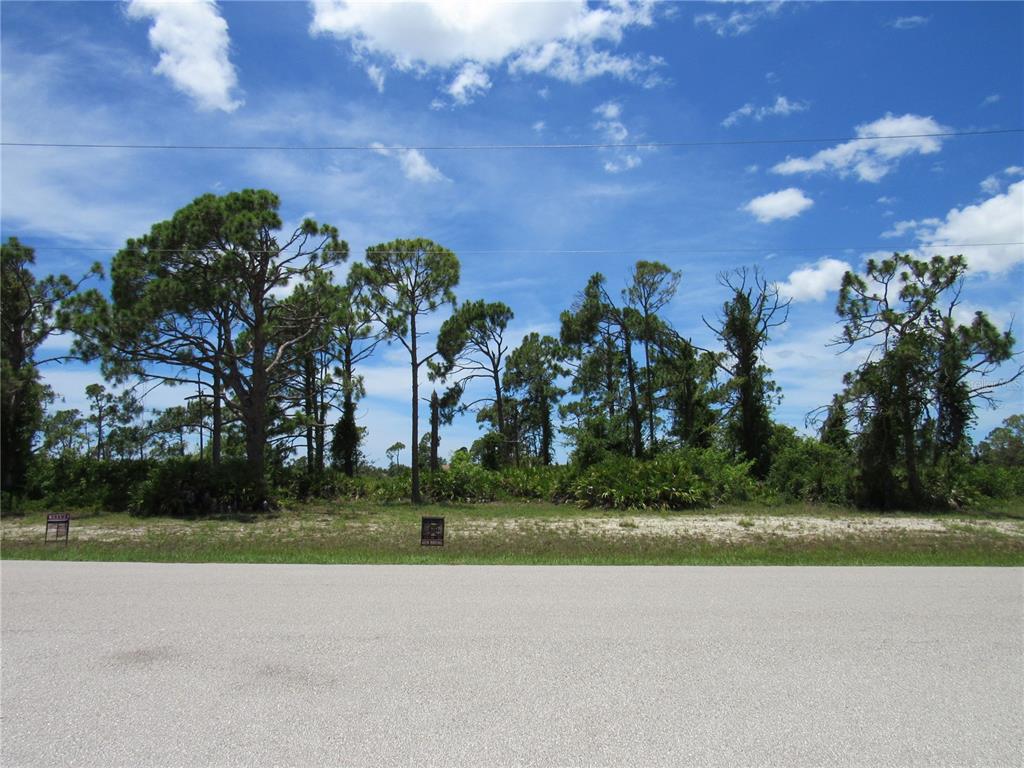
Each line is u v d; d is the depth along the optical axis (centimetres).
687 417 4738
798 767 420
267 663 612
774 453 4053
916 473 3056
